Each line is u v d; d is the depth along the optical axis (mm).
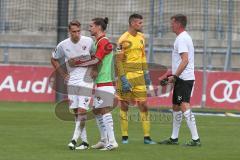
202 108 68062
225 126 52844
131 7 89250
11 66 71875
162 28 83875
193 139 40125
